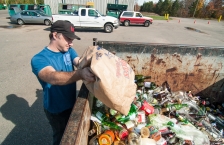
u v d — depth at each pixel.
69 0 20.20
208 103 2.33
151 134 1.36
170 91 2.31
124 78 1.08
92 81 1.01
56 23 1.32
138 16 15.80
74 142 0.76
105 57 1.03
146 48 2.19
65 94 1.53
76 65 1.55
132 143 1.24
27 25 13.37
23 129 2.47
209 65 2.24
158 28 15.43
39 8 16.73
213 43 9.55
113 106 1.05
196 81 2.34
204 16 41.84
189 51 2.18
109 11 17.72
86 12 11.14
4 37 8.62
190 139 1.42
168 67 2.28
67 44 1.38
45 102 1.52
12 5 16.27
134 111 1.53
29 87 3.67
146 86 2.25
